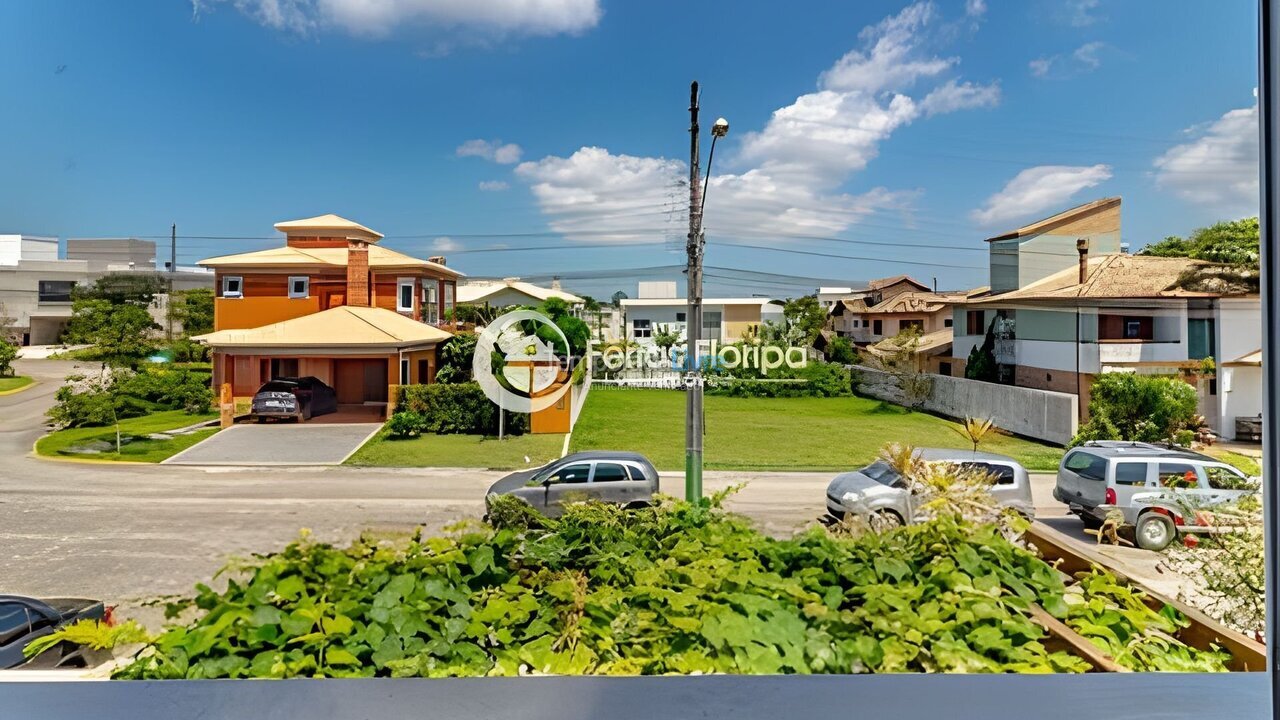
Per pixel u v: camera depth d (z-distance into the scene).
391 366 15.43
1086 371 14.48
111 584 5.98
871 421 15.52
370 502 9.13
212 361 15.87
